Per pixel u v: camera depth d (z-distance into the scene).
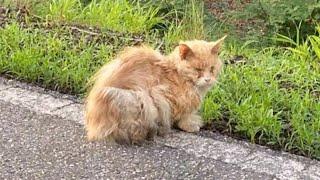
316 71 2.64
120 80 2.08
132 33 3.02
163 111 2.10
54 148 2.04
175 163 1.98
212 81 2.11
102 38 2.86
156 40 2.93
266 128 2.14
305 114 2.21
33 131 2.14
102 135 2.07
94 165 1.96
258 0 3.37
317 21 3.27
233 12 3.48
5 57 2.60
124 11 3.28
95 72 2.47
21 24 2.94
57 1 3.25
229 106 2.27
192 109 2.16
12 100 2.34
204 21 3.45
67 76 2.46
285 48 3.05
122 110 2.04
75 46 2.72
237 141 2.12
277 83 2.46
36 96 2.38
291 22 3.33
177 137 2.13
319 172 1.95
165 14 3.48
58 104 2.33
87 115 2.12
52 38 2.73
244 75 2.51
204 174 1.92
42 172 1.92
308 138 2.08
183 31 3.13
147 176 1.91
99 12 3.21
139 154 2.02
